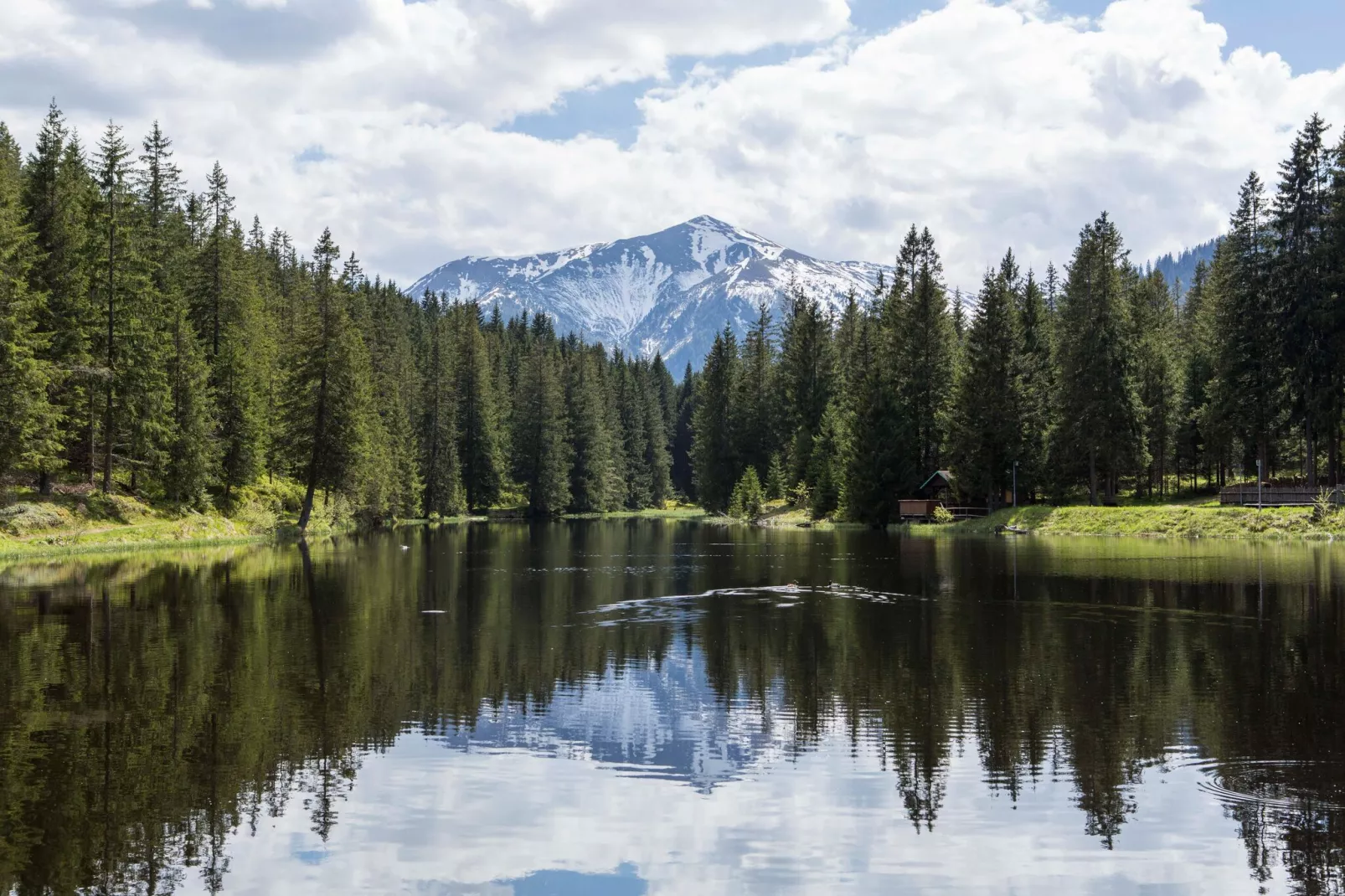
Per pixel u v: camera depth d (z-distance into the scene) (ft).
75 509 174.40
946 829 40.29
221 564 147.43
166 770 47.34
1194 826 40.32
